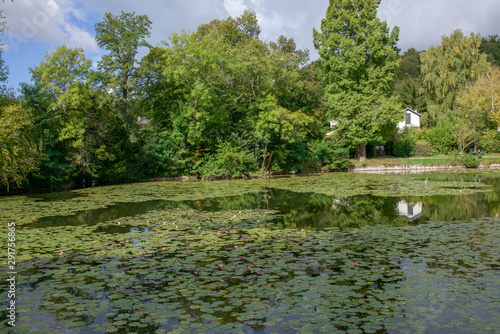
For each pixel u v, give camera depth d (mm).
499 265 6242
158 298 5121
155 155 30250
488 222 9891
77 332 4188
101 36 33469
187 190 20641
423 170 35406
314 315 4531
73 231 9758
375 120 35750
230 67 32188
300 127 35594
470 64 45844
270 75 34656
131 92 35062
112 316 4594
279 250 7465
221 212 12664
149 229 9875
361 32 35812
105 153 26688
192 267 6445
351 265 6395
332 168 36250
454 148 44312
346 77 36812
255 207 13867
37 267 6609
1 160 4387
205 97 29734
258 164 33438
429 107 47000
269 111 31344
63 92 24156
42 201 16703
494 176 26125
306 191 18719
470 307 4695
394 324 4273
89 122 26375
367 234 8820
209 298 5098
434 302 4855
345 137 37406
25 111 17828
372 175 29141
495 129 44562
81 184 27438
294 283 5594
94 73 26422
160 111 34375
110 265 6672
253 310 4703
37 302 5055
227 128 34281
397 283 5527
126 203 15578
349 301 4934
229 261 6758
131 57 34125
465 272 5930
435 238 8203
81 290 5473
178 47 31516
